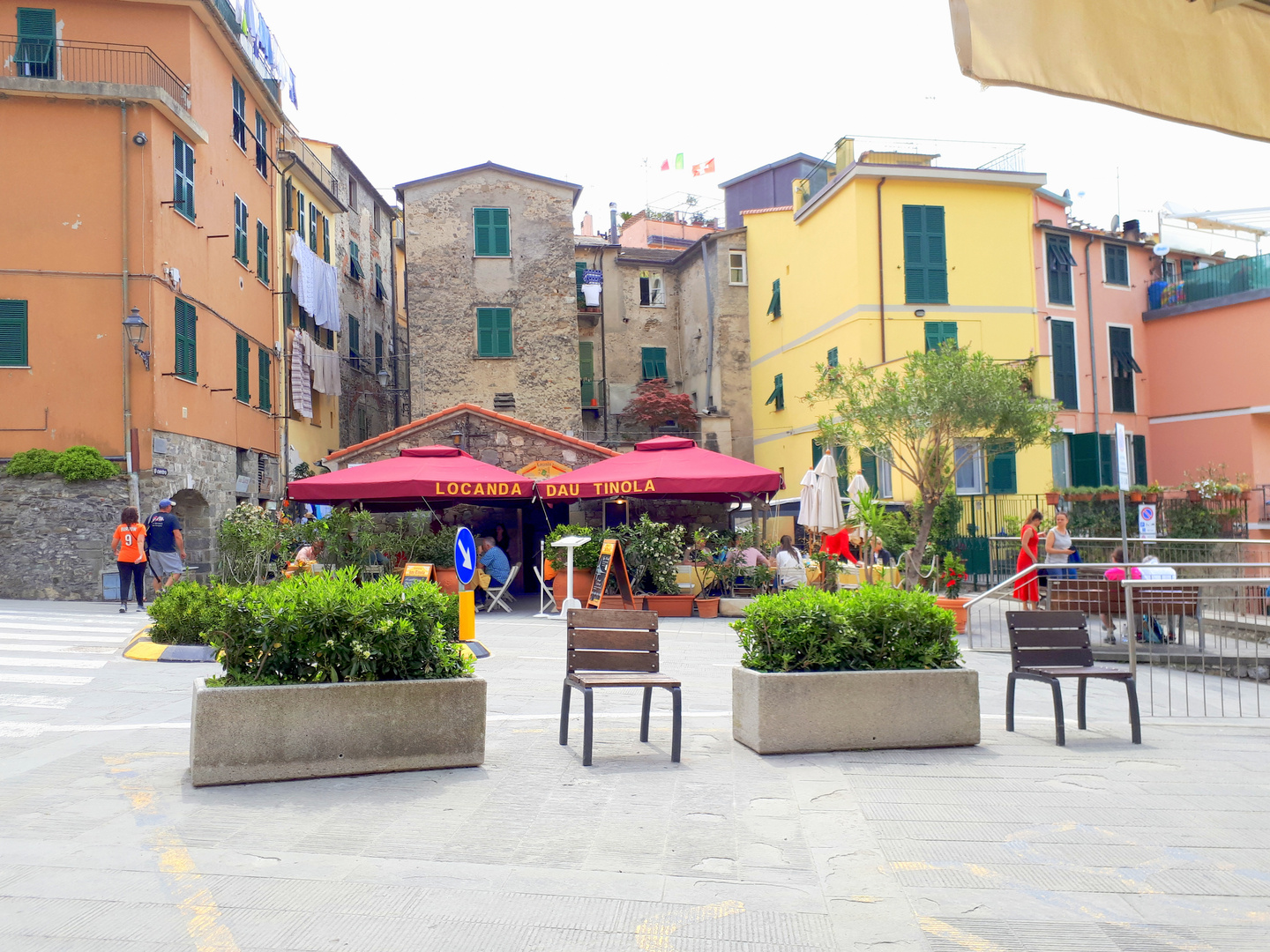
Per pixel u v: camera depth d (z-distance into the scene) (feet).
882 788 17.92
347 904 12.38
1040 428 46.80
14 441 54.80
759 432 99.60
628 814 16.19
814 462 86.99
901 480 70.18
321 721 18.30
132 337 54.75
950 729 21.36
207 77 65.41
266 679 18.51
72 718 24.02
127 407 55.31
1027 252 82.58
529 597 62.85
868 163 81.15
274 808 16.28
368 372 109.81
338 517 52.44
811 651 21.02
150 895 12.55
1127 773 19.33
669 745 21.38
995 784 18.33
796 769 19.30
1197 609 33.78
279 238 81.97
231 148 70.38
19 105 55.42
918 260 80.12
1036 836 15.31
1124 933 11.75
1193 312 87.56
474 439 67.05
